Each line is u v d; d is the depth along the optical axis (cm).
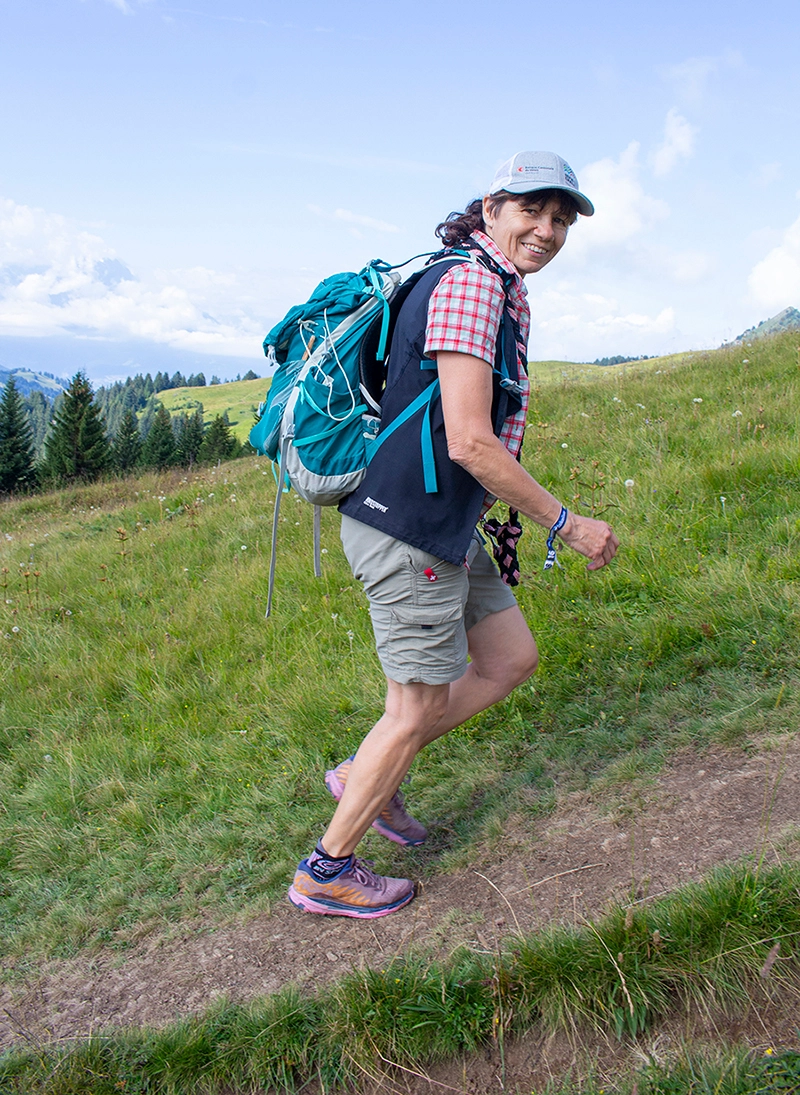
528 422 891
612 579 435
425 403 210
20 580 792
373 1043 195
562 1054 183
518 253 217
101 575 754
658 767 289
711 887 197
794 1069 157
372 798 240
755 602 367
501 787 314
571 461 675
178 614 604
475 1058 190
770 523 451
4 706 512
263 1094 199
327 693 420
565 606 429
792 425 604
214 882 308
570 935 201
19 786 426
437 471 211
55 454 4941
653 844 242
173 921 289
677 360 1248
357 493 219
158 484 1647
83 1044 220
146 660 521
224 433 7419
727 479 518
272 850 318
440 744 355
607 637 388
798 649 334
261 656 505
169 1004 239
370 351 216
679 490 521
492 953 211
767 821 213
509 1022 190
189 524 881
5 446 5272
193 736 428
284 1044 203
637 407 809
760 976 175
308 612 529
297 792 356
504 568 248
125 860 337
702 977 182
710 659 350
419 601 218
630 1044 180
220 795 366
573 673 375
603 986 186
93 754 426
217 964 253
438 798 319
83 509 1553
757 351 999
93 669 530
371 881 253
